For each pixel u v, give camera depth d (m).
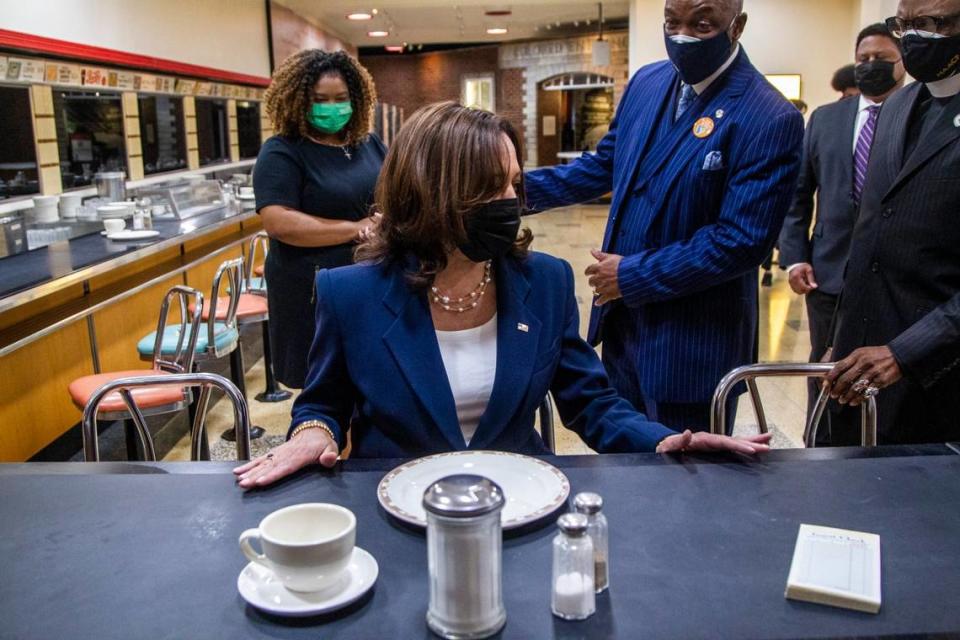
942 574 1.02
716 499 1.22
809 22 9.24
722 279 1.88
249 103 9.85
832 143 2.99
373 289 1.43
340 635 0.90
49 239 4.32
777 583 1.00
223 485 1.28
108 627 0.92
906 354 1.57
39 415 3.62
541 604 0.95
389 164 1.39
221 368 5.30
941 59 1.76
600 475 1.30
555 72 16.58
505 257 1.48
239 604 0.97
